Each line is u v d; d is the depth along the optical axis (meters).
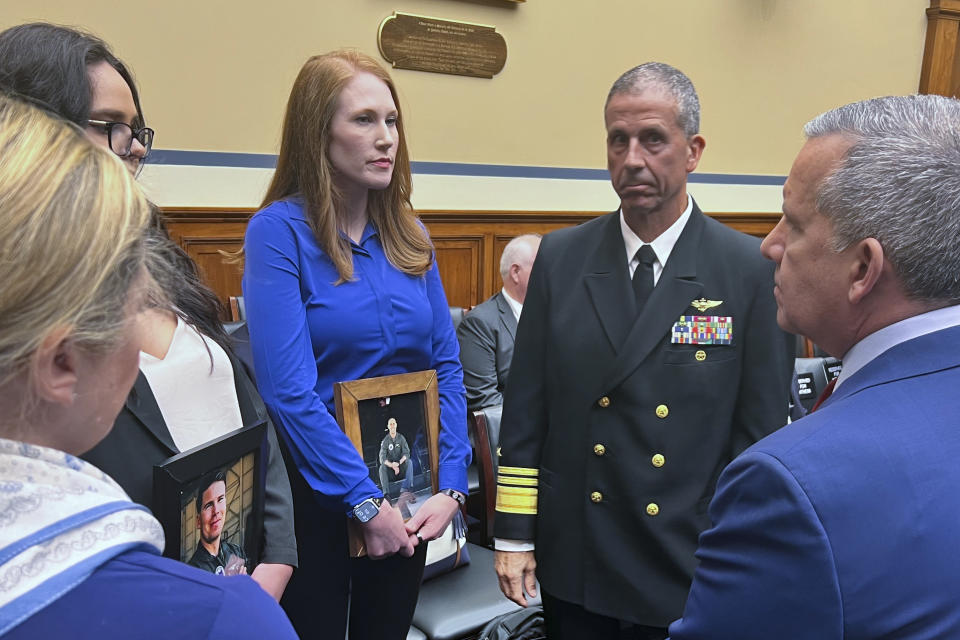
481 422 2.36
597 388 1.48
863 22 6.68
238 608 0.51
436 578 2.21
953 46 7.04
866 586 0.67
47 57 1.03
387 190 1.63
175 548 0.88
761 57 6.34
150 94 4.32
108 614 0.47
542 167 5.70
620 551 1.47
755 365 1.44
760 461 0.73
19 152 0.49
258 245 1.47
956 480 0.69
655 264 1.47
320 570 1.57
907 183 0.75
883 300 0.79
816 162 0.82
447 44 5.15
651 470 1.44
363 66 1.54
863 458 0.70
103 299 0.49
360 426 1.52
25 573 0.45
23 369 0.48
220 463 0.97
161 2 4.27
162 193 4.41
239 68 4.56
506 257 3.27
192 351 1.05
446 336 1.76
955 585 0.67
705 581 0.80
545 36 5.53
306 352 1.47
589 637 1.57
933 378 0.75
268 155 4.74
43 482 0.49
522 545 1.62
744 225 6.55
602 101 5.84
